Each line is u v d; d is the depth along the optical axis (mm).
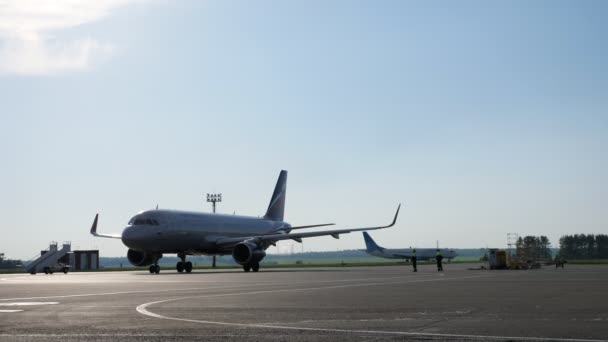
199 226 62375
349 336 11266
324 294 22594
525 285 27047
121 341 10820
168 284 31688
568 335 11195
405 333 11617
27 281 38594
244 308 17016
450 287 26141
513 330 11891
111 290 26281
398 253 140500
